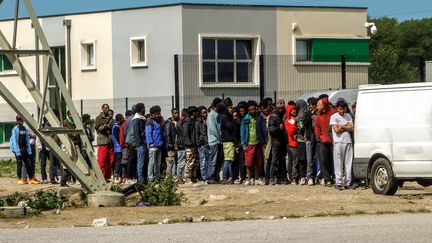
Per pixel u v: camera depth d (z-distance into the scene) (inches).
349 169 957.8
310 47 1921.8
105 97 1895.9
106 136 1189.7
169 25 1817.2
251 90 1841.8
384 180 880.3
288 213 738.8
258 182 1086.4
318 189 964.6
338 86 1937.7
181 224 679.7
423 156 849.5
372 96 896.3
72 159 891.4
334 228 613.9
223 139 1096.2
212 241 552.4
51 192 911.7
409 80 2181.3
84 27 1924.2
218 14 1830.7
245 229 620.1
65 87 885.2
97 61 1907.0
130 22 1862.7
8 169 1611.7
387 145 877.2
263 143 1075.3
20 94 2011.6
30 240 579.8
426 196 865.5
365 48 1977.1
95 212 782.5
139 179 1117.1
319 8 1929.1
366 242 538.3
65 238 586.9
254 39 1861.5
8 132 1967.3
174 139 1125.1
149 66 1839.3
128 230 634.2
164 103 1727.4
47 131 860.0
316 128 1002.1
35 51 873.5
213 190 976.3
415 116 857.5
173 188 888.3
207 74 1811.0
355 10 1966.0
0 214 757.3
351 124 957.8
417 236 563.5
